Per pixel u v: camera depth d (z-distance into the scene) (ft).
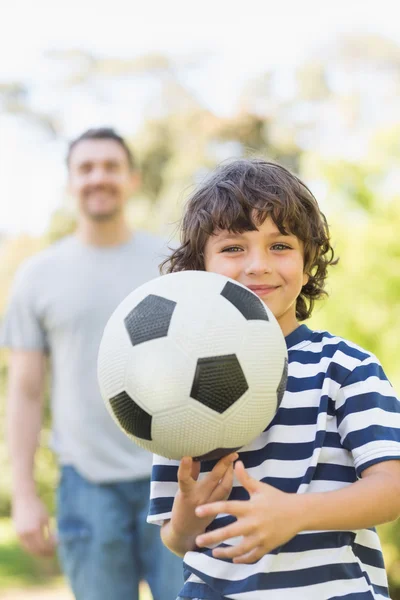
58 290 14.07
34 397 14.71
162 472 8.18
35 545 14.40
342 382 7.55
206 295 6.89
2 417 40.27
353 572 7.18
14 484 14.57
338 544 7.22
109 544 13.16
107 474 13.23
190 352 6.59
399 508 6.89
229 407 6.61
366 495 6.73
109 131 15.21
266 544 6.38
